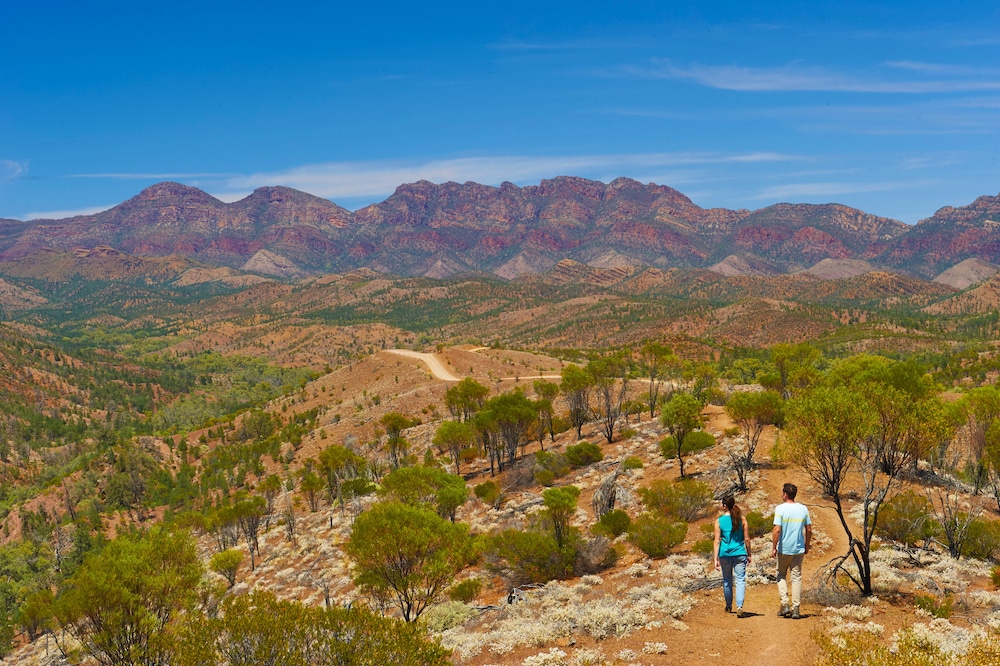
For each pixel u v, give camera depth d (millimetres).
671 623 16766
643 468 52625
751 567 22000
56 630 55812
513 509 50625
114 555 28031
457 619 24938
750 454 41531
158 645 22844
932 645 12773
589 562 30547
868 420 17281
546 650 17406
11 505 154125
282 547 63812
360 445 124188
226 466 148625
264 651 13977
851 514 28328
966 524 22922
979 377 147500
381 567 24922
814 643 13836
